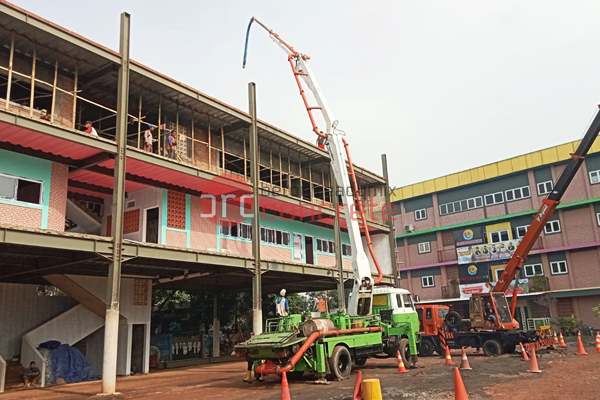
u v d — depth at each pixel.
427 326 23.98
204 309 32.25
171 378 18.52
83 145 15.62
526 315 38.56
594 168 37.38
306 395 11.84
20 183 15.80
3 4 13.81
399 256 48.62
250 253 23.92
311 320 14.41
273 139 24.72
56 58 16.67
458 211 45.44
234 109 21.59
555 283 37.59
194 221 21.48
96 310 20.53
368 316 17.23
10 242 13.35
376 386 8.12
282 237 26.45
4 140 15.29
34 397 14.53
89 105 19.89
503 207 42.41
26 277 19.77
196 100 20.03
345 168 18.95
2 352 18.58
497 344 21.59
